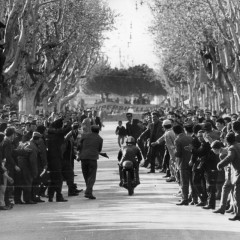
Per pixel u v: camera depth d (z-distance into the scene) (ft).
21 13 203.51
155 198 119.03
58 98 328.70
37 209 106.83
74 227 86.63
